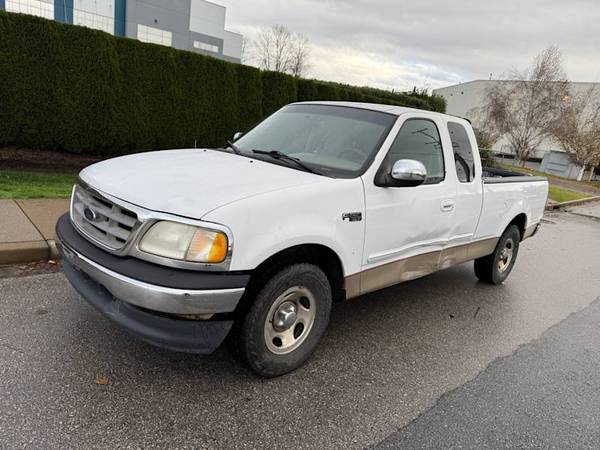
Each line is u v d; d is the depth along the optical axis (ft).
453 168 15.11
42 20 27.43
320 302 11.42
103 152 31.91
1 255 15.35
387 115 13.61
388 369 12.28
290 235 10.05
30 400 9.30
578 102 127.65
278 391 10.68
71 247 10.37
